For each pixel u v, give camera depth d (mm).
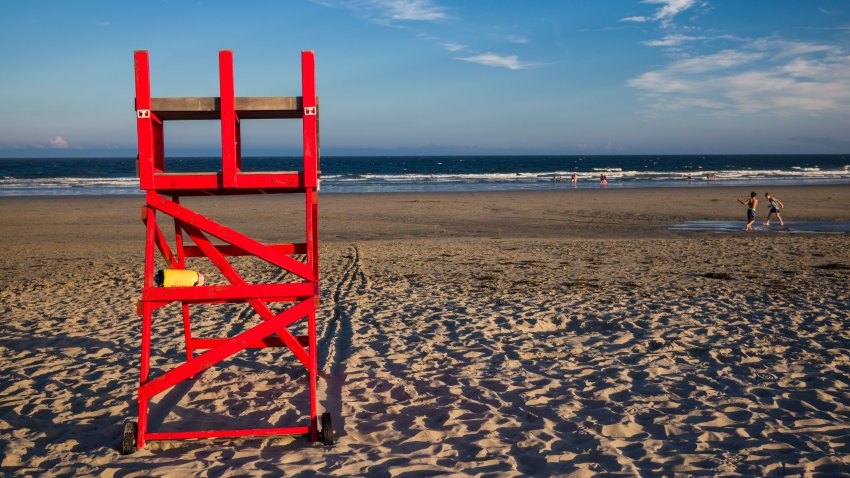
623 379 5371
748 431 4242
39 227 20906
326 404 4891
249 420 4605
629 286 9719
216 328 7336
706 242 15711
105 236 18406
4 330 7258
